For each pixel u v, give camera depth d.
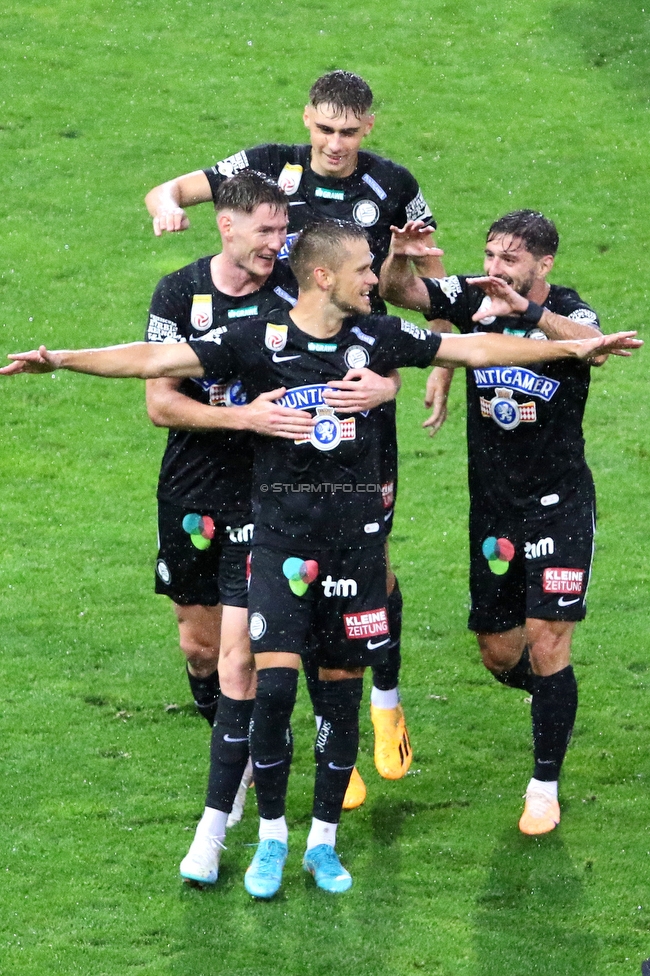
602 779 19.61
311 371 16.34
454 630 24.00
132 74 48.91
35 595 24.67
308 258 15.98
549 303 18.28
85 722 20.77
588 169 44.25
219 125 45.84
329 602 16.50
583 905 16.73
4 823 18.16
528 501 18.23
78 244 39.34
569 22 53.28
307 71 49.34
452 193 42.59
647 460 30.34
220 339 16.44
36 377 33.31
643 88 49.19
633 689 22.06
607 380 33.78
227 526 17.75
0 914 16.36
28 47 50.28
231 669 17.34
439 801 19.05
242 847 17.89
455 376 34.19
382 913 16.50
